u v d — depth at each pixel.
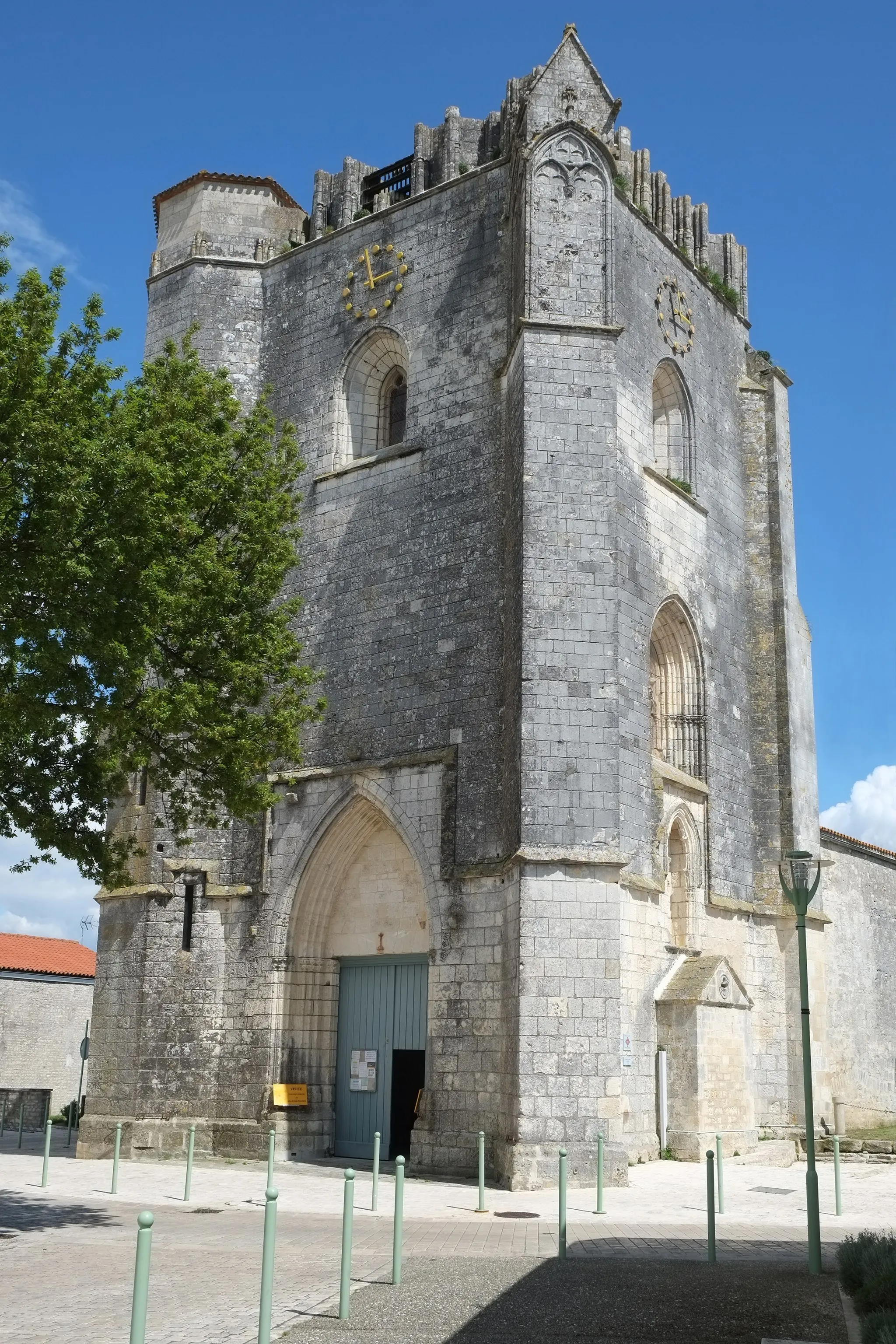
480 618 30.52
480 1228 19.94
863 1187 25.94
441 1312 13.45
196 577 22.78
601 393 29.58
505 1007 26.91
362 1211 22.08
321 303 36.47
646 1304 13.95
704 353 37.09
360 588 33.22
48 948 63.19
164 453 22.17
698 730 34.03
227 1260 16.78
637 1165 27.92
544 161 30.88
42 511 18.72
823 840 42.59
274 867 32.34
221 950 32.53
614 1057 25.69
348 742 32.22
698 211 38.69
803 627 38.97
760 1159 30.25
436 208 34.41
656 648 34.28
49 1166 29.44
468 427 32.16
